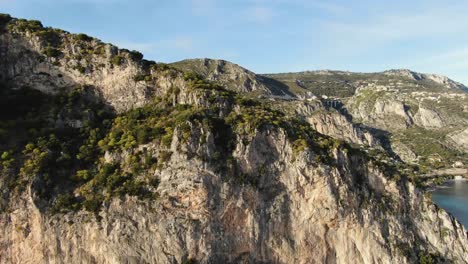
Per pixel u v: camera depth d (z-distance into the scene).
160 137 65.00
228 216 64.12
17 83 72.75
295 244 67.69
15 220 58.03
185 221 60.97
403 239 73.00
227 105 72.69
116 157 64.69
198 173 62.34
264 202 66.94
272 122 70.44
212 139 65.12
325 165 69.56
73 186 61.34
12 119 67.00
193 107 69.44
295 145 69.81
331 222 69.12
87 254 58.62
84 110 70.94
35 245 58.16
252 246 65.12
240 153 66.44
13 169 59.34
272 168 68.56
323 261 68.69
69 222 58.62
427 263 71.69
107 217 59.19
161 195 61.25
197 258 60.94
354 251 69.81
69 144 65.56
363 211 71.25
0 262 58.06
